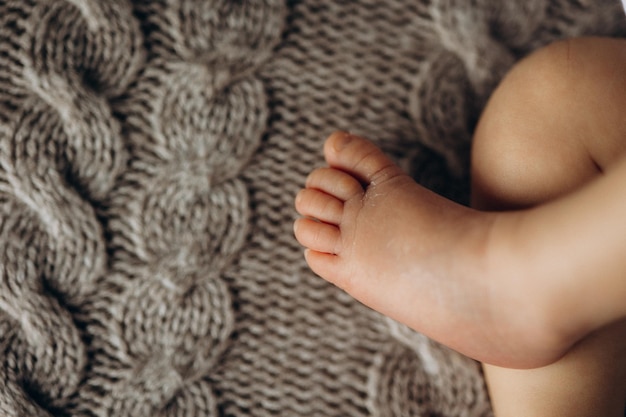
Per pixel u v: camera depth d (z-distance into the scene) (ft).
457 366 0.97
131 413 0.95
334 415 0.97
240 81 0.97
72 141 0.95
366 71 0.98
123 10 0.95
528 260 0.80
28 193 0.94
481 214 0.84
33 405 0.95
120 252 0.96
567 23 0.99
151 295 0.96
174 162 0.96
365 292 0.89
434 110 0.98
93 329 0.96
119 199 0.96
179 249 0.96
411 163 0.98
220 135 0.96
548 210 0.80
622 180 0.77
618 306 0.79
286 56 0.98
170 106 0.96
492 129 0.90
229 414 0.97
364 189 0.91
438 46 0.98
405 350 0.97
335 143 0.93
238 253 0.97
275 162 0.97
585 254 0.77
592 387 0.87
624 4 0.87
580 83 0.87
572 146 0.86
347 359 0.97
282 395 0.97
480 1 0.98
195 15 0.96
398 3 0.98
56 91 0.94
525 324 0.81
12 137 0.93
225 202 0.96
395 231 0.86
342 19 0.98
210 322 0.96
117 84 0.96
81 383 0.96
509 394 0.90
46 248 0.95
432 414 0.97
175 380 0.96
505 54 0.98
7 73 0.94
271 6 0.97
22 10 0.94
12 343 0.95
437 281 0.84
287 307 0.97
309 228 0.91
